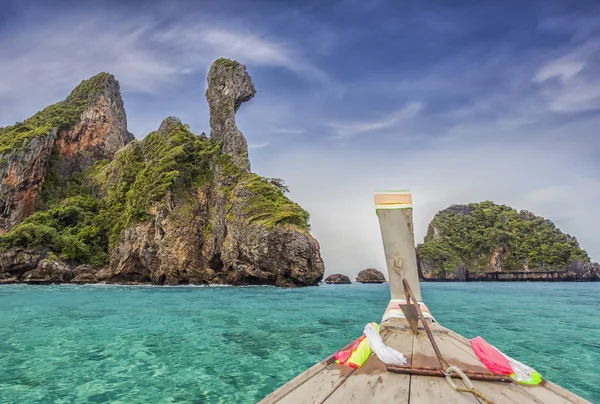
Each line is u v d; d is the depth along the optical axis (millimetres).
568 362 8555
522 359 8805
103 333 11727
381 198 5035
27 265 46719
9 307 19000
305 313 16797
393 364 3461
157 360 8531
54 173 71000
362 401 2709
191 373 7570
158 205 44344
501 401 2715
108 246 51656
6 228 58375
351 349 3885
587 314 17219
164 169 47250
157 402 6055
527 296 29484
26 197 62125
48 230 49719
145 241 44500
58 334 11562
